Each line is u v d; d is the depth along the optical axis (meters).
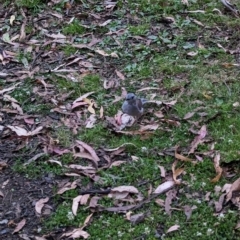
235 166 4.02
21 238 3.58
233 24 5.76
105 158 4.16
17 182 4.01
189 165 4.04
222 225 3.55
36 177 4.04
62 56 5.40
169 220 3.63
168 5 6.04
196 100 4.70
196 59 5.25
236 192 3.78
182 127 4.40
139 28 5.69
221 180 3.91
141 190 3.87
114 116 4.55
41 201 3.83
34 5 6.05
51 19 5.92
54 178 4.02
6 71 5.22
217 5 6.06
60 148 4.26
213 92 4.80
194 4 6.06
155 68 5.13
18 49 5.52
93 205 3.74
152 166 4.05
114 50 5.41
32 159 4.16
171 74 5.06
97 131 4.40
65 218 3.68
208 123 4.45
